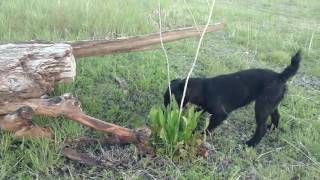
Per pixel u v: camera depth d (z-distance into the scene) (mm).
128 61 2066
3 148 1332
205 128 1486
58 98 1357
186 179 1322
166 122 1422
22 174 1271
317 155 1549
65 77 1414
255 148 1563
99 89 1766
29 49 1363
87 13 2576
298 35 3047
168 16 2979
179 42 2480
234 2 4125
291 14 3912
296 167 1461
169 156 1402
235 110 1777
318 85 2213
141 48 1762
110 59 2045
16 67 1331
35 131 1371
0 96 1314
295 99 1935
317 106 1928
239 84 1562
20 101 1340
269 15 3625
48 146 1347
